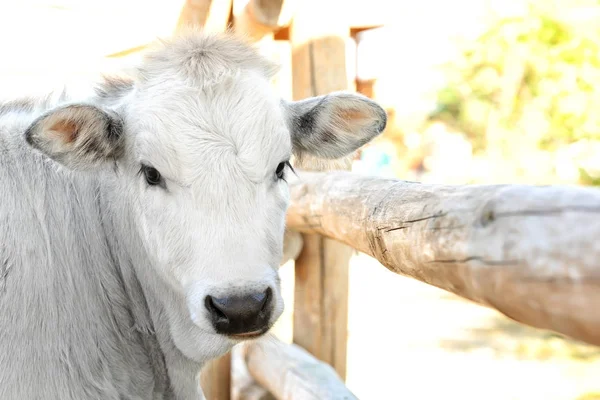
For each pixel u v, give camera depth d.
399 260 1.92
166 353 2.80
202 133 2.39
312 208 3.24
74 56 4.58
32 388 2.40
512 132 9.03
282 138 2.50
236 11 4.10
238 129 2.41
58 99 2.84
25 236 2.50
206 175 2.36
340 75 3.95
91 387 2.54
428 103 14.09
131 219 2.65
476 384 6.34
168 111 2.43
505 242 1.31
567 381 6.30
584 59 8.10
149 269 2.68
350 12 5.01
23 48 4.55
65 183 2.67
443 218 1.58
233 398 4.56
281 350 3.94
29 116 2.77
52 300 2.48
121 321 2.71
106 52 4.54
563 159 8.30
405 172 15.95
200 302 2.26
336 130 2.82
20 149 2.63
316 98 2.81
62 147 2.45
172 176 2.39
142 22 4.41
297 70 3.96
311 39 3.92
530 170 8.67
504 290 1.32
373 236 2.18
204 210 2.34
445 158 14.76
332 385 3.39
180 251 2.36
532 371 6.65
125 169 2.61
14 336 2.39
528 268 1.25
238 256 2.27
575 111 8.02
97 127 2.50
